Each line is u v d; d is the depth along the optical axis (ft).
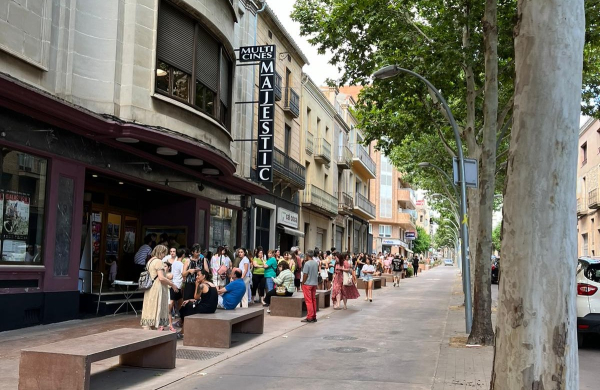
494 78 34.96
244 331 38.70
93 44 40.01
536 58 13.34
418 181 119.65
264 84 63.10
